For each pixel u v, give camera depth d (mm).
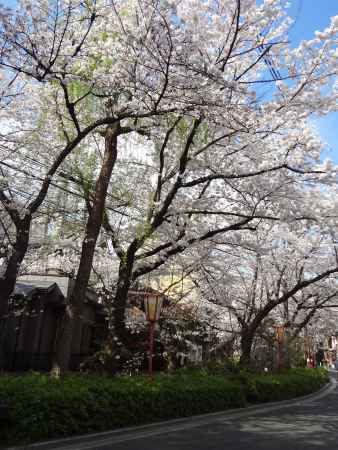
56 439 7938
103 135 12852
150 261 15391
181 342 17312
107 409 9289
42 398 8023
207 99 9555
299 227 13391
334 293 22219
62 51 9422
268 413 14680
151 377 12016
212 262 17406
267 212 14320
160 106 10102
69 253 14719
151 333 12344
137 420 10172
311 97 11781
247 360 18906
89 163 12570
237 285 21172
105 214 13391
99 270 15859
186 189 14430
